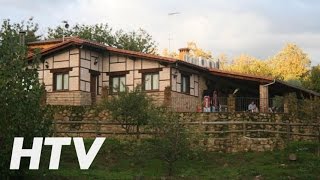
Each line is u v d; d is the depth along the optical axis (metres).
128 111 25.38
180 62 32.94
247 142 24.09
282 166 21.42
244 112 27.70
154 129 21.95
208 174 20.86
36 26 53.09
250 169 21.03
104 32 58.22
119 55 34.88
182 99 31.42
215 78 37.44
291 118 28.16
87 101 33.62
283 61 60.78
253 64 62.44
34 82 19.28
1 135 18.00
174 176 20.45
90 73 34.22
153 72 33.56
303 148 24.03
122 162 22.73
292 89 38.81
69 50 33.75
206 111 29.31
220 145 24.16
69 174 20.27
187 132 21.69
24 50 19.67
